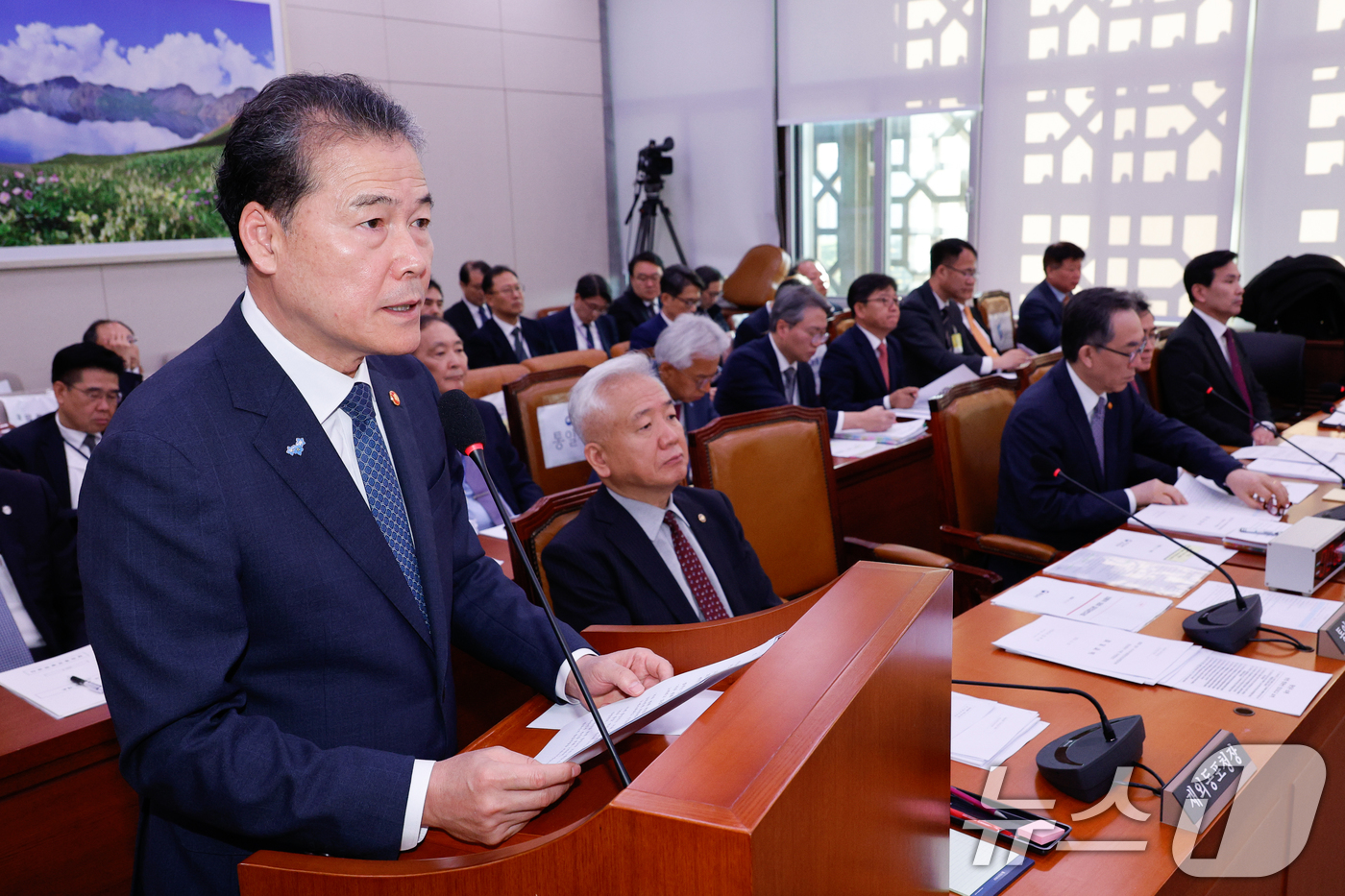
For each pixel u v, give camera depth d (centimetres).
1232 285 361
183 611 89
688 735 61
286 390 97
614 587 179
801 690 65
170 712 87
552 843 60
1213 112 582
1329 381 488
